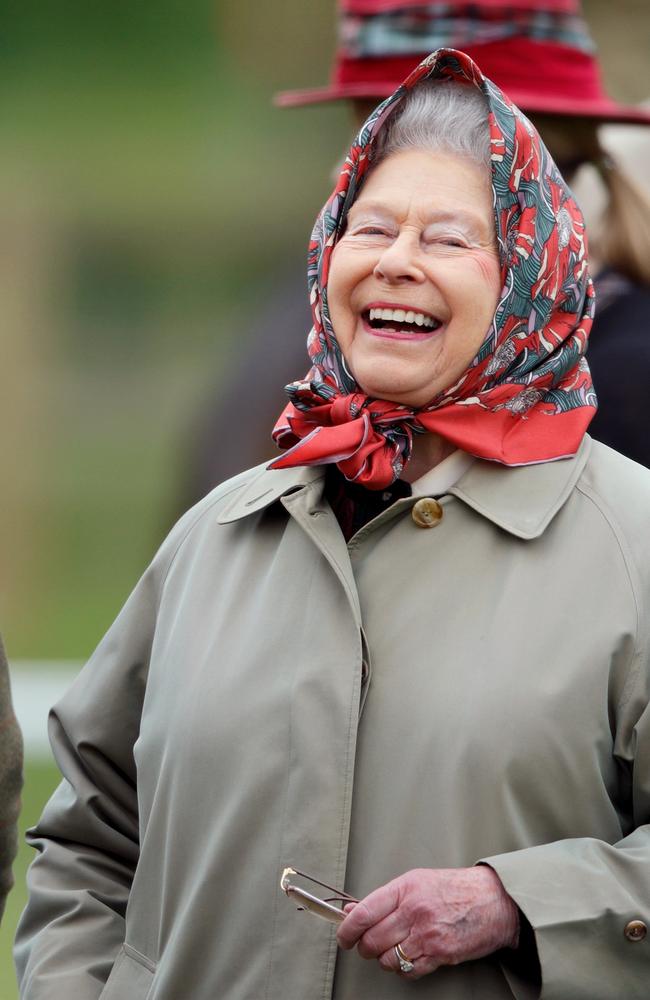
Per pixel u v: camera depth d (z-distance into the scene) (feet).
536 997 29.12
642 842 29.66
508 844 29.17
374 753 29.89
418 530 31.48
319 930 29.58
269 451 51.29
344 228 33.35
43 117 240.32
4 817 32.27
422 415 31.71
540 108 44.27
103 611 138.10
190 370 206.39
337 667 30.37
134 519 168.96
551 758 29.30
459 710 29.53
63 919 34.12
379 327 32.37
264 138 229.45
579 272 32.81
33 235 221.46
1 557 154.51
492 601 30.40
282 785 30.17
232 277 222.28
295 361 51.57
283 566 32.14
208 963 30.53
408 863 29.30
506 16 46.03
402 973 28.37
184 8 245.86
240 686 31.14
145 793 32.68
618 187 44.52
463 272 31.50
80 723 35.14
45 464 187.11
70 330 213.05
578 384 32.99
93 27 249.96
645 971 28.78
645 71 81.87
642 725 29.63
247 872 30.19
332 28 229.25
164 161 231.71
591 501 31.24
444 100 32.89
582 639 29.76
